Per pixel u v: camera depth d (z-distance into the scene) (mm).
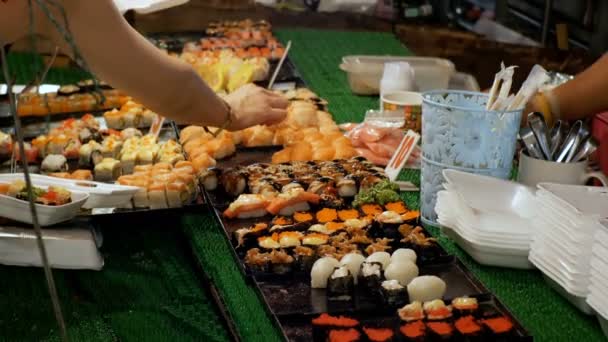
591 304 1661
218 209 2309
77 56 1314
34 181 2193
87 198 2111
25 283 1958
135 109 3049
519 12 4648
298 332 1659
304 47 4402
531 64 4035
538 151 2125
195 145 2750
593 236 1696
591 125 2564
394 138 2777
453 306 1691
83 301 1871
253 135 2848
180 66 2213
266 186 2328
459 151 2092
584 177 2061
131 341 1690
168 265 2062
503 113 2041
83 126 2896
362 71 3521
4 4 1861
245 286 1896
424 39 4707
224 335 1711
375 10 5094
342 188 2354
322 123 3006
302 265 1913
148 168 2463
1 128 3061
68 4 1917
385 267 1854
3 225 2070
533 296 1869
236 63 3564
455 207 2025
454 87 3510
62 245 1996
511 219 1992
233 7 4879
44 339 1709
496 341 1597
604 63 2465
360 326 1602
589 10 3936
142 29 4492
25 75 3637
